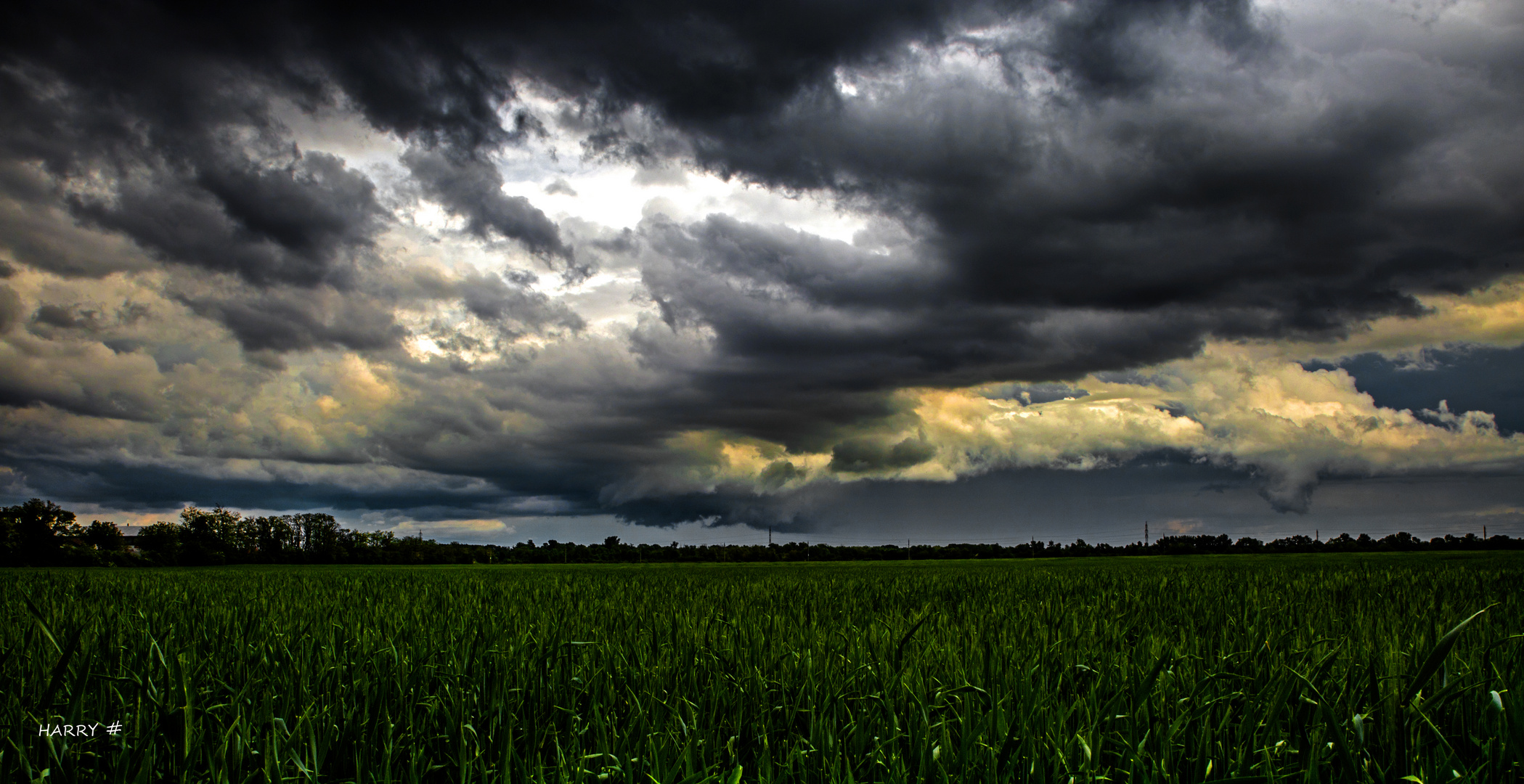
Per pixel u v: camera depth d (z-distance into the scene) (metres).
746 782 3.46
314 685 4.80
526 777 3.18
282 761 3.44
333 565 81.06
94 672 5.04
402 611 9.88
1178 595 12.20
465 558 101.44
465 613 9.12
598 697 4.41
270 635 6.73
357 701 4.34
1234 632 6.90
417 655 5.55
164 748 3.55
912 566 52.31
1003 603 10.99
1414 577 16.91
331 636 6.47
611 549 110.00
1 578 21.91
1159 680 4.52
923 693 4.36
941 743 3.46
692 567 57.28
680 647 6.10
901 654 5.34
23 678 4.92
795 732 3.97
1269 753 3.35
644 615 9.17
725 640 6.39
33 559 66.19
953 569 37.91
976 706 4.08
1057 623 7.28
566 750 3.70
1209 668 5.02
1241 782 2.86
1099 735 3.44
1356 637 6.55
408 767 3.55
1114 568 33.19
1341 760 3.06
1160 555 86.12
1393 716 3.70
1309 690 4.05
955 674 4.87
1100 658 5.51
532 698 4.40
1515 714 3.27
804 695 4.48
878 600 12.23
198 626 7.42
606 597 13.46
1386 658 5.00
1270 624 7.24
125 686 4.70
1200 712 3.79
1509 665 4.95
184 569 45.56
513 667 5.20
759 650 5.78
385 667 5.21
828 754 3.48
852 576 25.17
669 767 3.46
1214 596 11.73
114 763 3.42
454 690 4.55
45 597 12.21
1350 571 23.84
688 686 4.82
